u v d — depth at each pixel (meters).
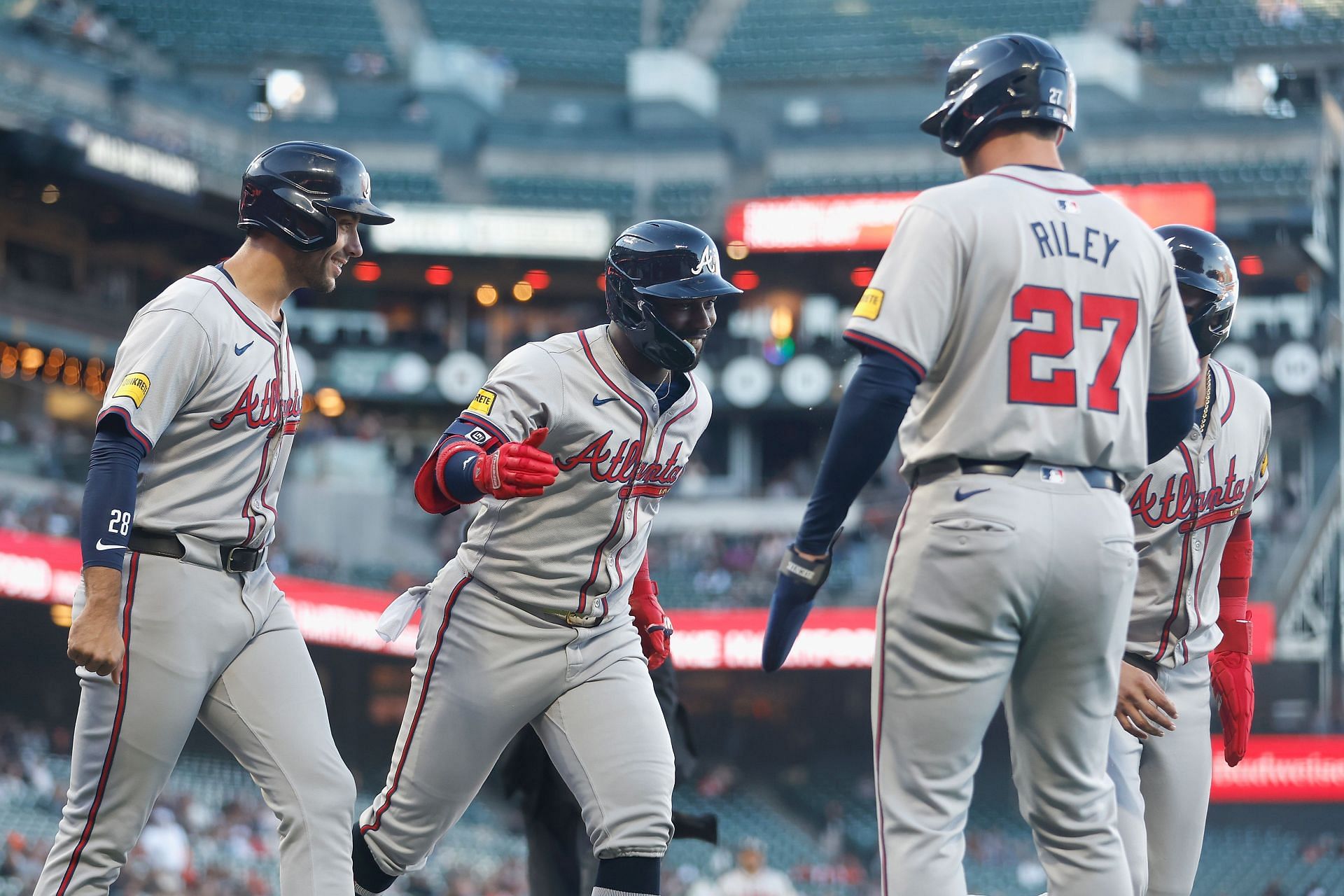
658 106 113.38
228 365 11.67
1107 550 9.59
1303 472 91.06
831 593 86.12
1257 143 99.44
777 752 92.25
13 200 86.69
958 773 9.84
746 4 129.38
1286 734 81.88
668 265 12.30
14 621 76.81
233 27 117.31
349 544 87.81
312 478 90.88
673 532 96.38
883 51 121.44
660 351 12.45
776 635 10.24
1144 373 10.04
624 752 12.52
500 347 106.31
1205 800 13.77
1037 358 9.56
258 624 11.98
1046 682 9.91
